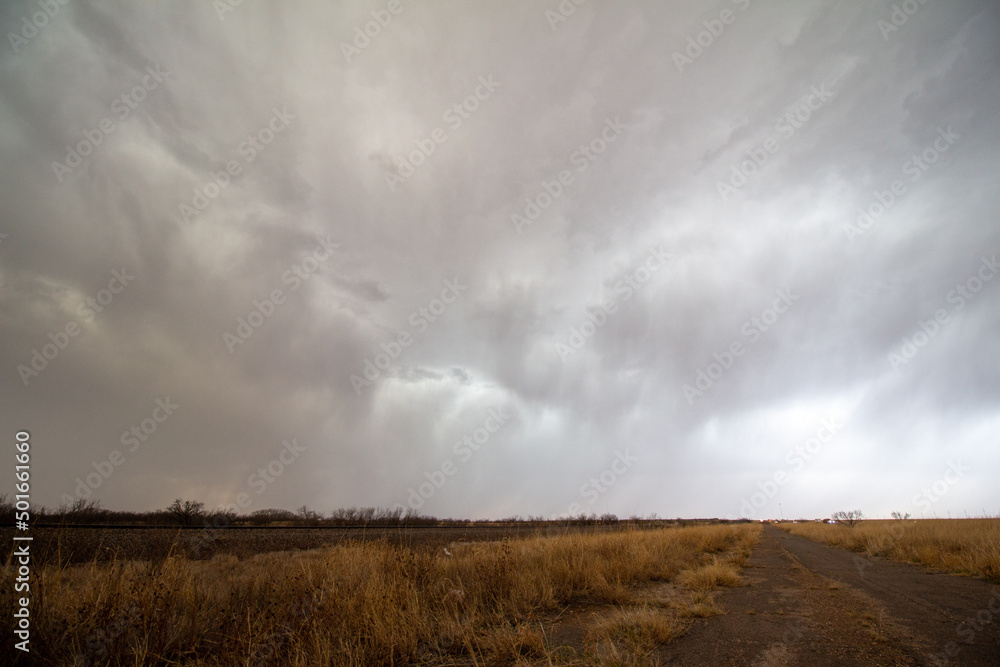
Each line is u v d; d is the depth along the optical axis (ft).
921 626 22.38
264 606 22.57
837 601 29.71
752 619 25.12
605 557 45.39
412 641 20.43
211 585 25.35
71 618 18.03
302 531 103.14
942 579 38.29
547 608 28.78
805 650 18.99
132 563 22.50
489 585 31.12
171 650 18.78
